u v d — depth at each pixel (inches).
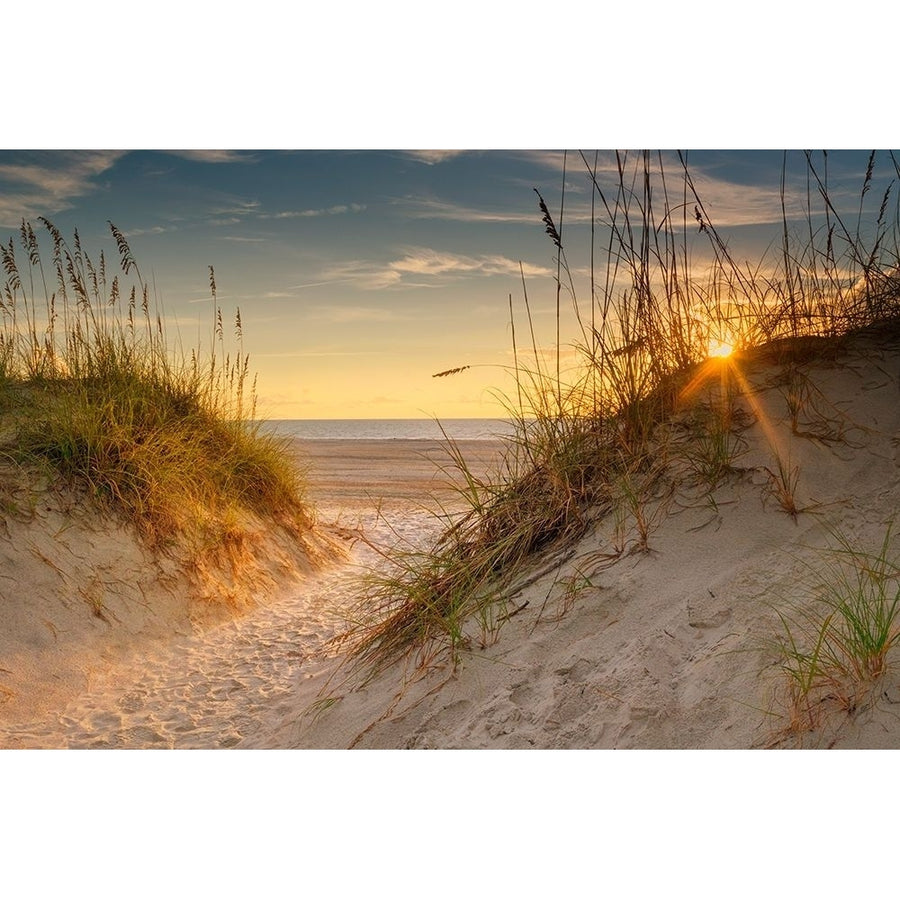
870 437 145.6
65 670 177.6
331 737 134.3
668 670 113.5
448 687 132.0
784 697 99.6
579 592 138.0
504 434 179.5
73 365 263.1
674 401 169.5
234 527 253.1
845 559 121.0
